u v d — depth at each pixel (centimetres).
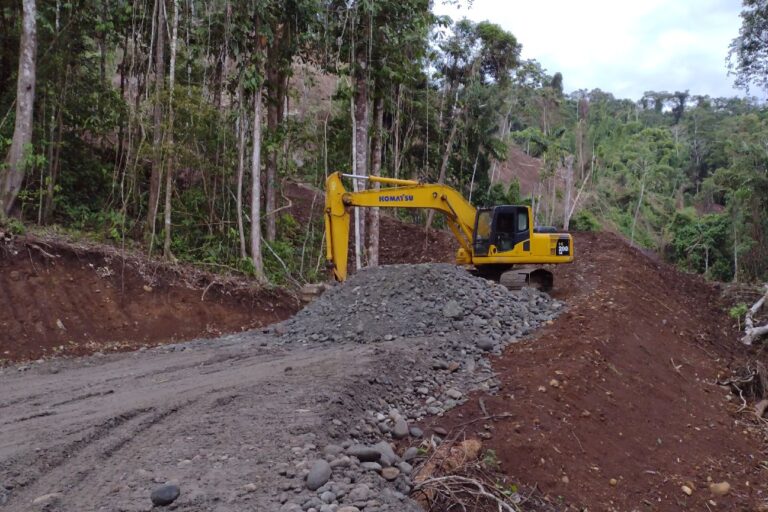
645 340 1139
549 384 787
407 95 2627
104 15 1566
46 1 1461
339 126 2102
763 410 1045
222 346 1055
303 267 1859
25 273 1134
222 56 1575
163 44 1542
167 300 1301
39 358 1013
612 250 2006
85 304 1173
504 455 612
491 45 2772
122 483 438
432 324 995
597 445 720
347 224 1216
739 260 2728
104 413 612
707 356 1276
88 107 1594
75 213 1487
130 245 1430
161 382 780
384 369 750
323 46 1789
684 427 893
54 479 452
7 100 1487
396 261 2323
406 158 2814
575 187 4734
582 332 1008
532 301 1155
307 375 727
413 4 1809
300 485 433
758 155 2803
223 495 414
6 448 515
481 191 3095
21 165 1252
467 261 1374
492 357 902
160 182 1462
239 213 1567
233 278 1477
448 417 670
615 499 643
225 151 1592
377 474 484
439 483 504
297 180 2411
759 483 800
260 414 582
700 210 5225
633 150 5309
